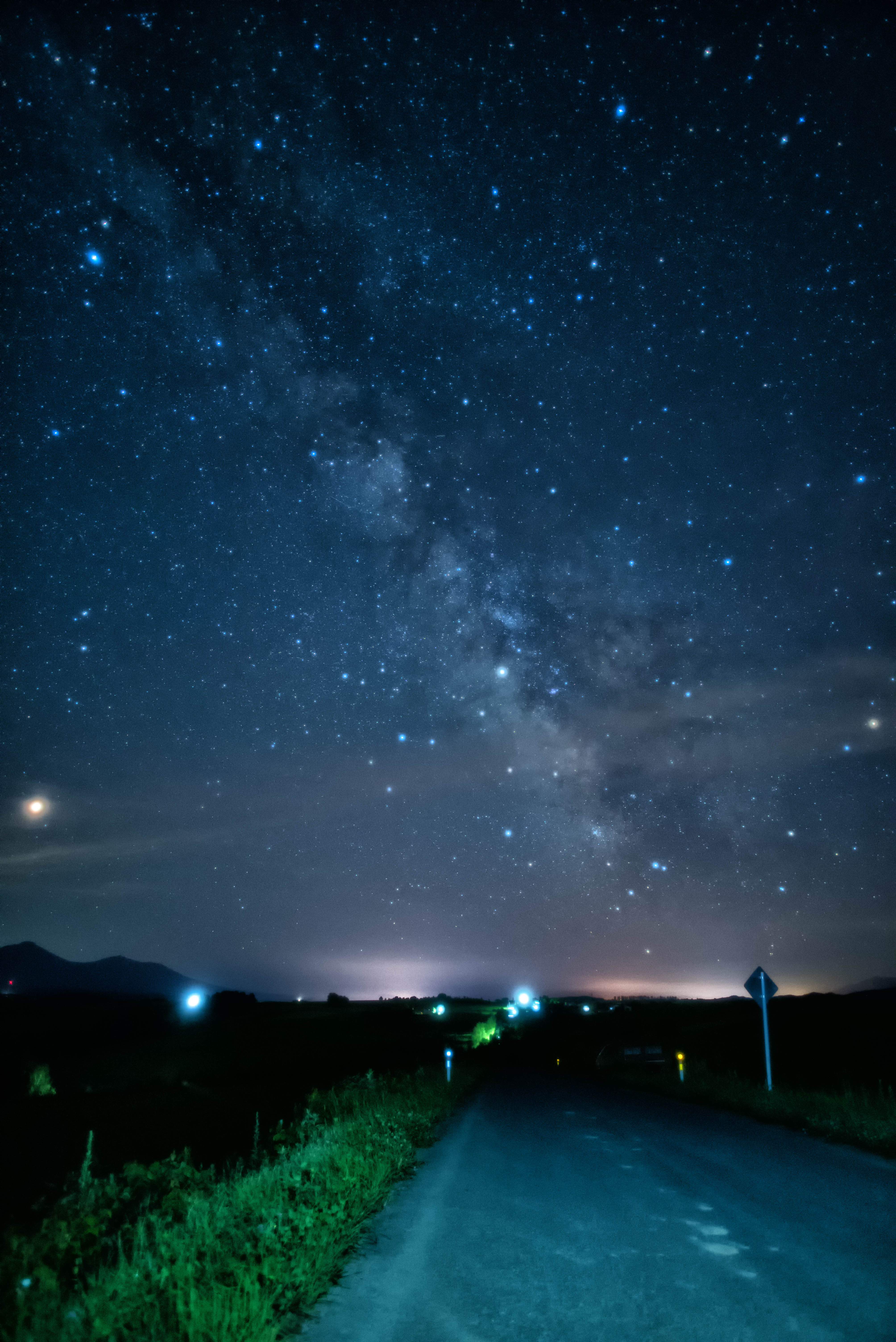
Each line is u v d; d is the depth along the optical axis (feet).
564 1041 181.78
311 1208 21.88
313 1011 300.40
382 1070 102.42
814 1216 24.89
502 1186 30.22
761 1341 15.06
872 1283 18.43
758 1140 41.70
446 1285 18.51
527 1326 15.88
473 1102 64.95
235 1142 48.62
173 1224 19.85
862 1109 43.57
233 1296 15.06
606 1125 48.67
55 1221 18.53
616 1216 25.17
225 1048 152.25
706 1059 98.58
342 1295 17.83
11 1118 62.49
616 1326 15.87
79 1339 13.28
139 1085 101.19
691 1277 18.94
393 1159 33.22
